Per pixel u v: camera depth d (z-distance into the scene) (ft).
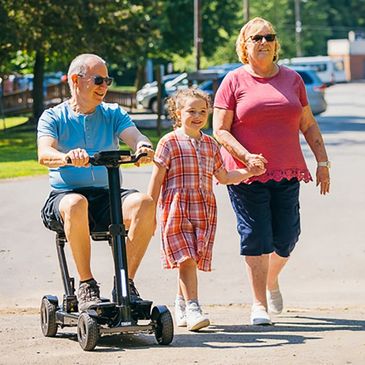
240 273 82.79
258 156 57.00
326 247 92.22
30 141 228.22
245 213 59.11
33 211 111.75
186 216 55.93
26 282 78.28
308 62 595.06
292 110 59.06
